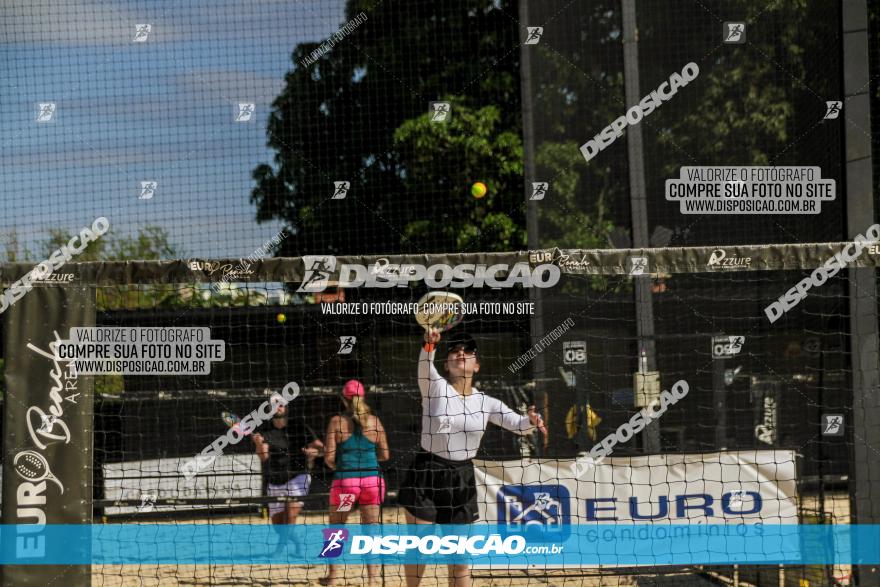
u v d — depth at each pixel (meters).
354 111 8.54
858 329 4.86
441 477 4.76
